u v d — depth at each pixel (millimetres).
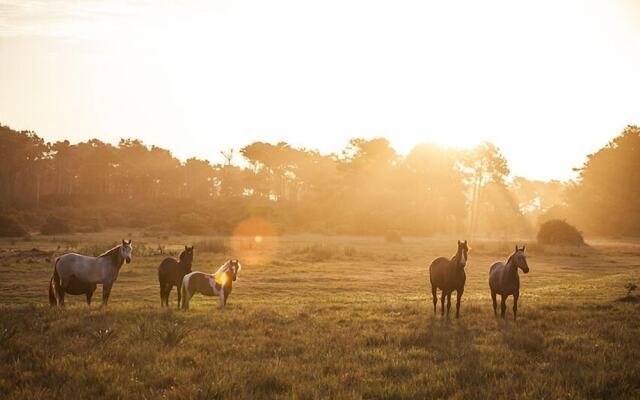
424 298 22375
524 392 7465
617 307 17203
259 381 7895
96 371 8156
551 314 15742
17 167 150125
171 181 172375
